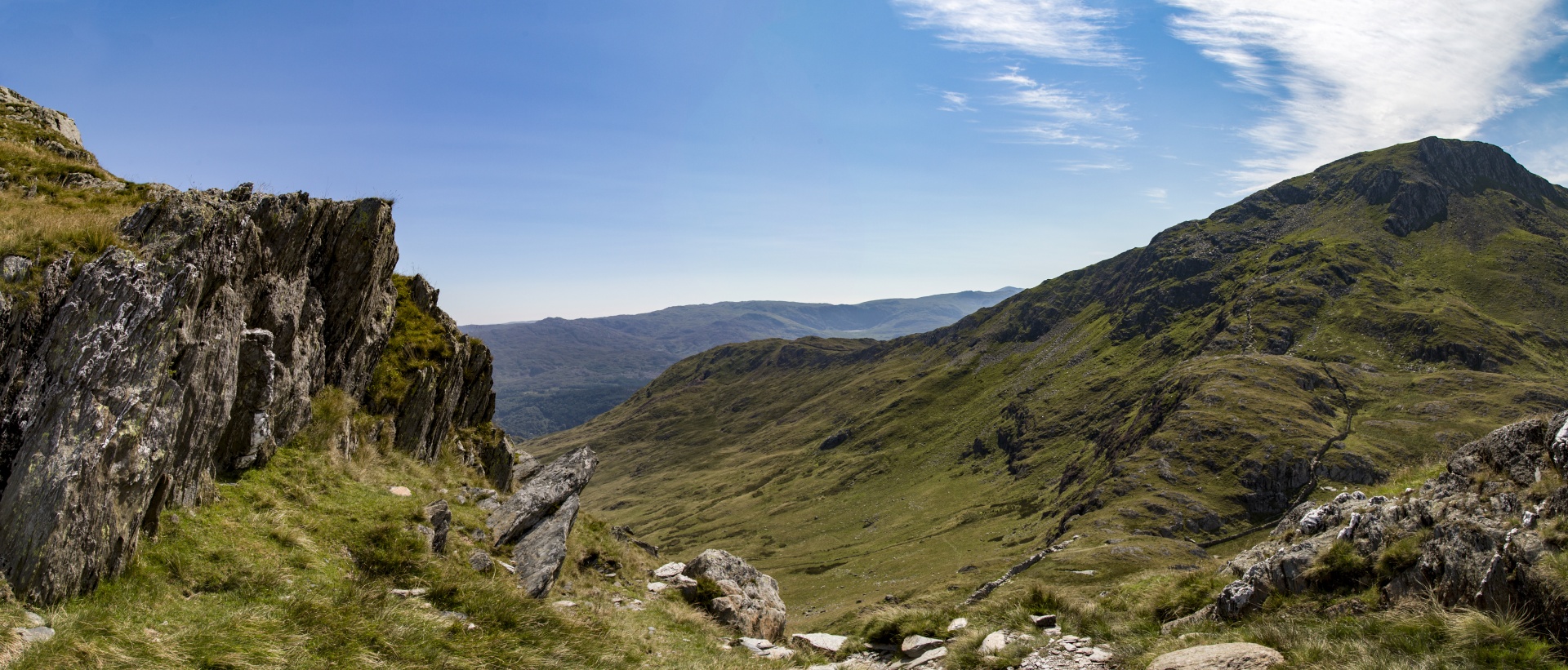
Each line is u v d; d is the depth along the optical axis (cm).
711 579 2758
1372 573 1493
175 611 1263
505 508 2464
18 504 1138
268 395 1884
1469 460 1519
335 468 2120
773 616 2719
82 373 1257
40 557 1129
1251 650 1316
